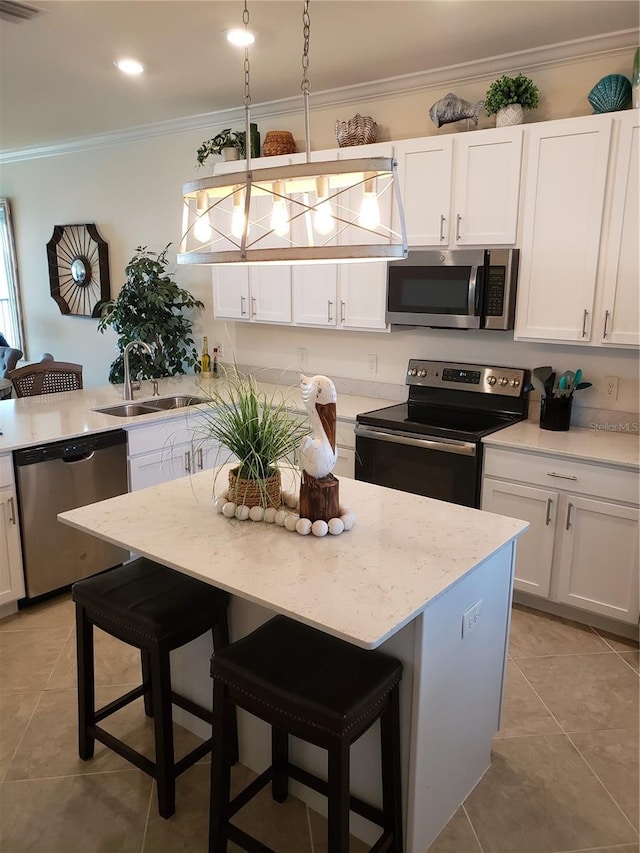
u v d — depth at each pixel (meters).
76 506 3.26
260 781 1.87
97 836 1.88
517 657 2.79
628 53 2.97
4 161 6.17
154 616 1.85
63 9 2.70
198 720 2.27
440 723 1.79
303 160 3.74
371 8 2.66
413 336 3.89
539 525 3.00
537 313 3.13
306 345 4.43
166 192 4.95
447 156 3.25
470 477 3.14
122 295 4.71
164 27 2.89
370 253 1.53
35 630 2.99
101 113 4.44
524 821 1.95
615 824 1.94
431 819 1.83
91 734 2.12
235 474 2.06
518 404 3.44
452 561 1.75
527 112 3.27
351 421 3.59
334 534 1.92
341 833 1.49
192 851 1.83
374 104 3.80
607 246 2.90
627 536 2.77
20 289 6.46
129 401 3.90
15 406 3.74
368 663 1.64
